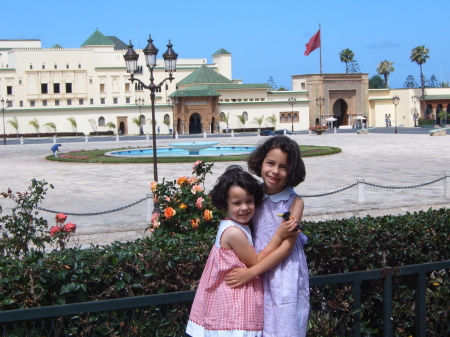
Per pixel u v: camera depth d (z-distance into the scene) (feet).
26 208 21.15
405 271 13.55
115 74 228.22
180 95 215.10
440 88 254.27
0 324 12.11
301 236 12.18
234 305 11.31
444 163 79.82
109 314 13.17
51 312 11.02
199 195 19.16
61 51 222.48
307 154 94.89
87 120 214.28
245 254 11.39
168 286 13.99
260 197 11.94
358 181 46.68
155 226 19.33
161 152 117.08
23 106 220.43
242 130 228.84
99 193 56.75
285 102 234.79
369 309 15.25
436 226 17.04
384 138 148.87
